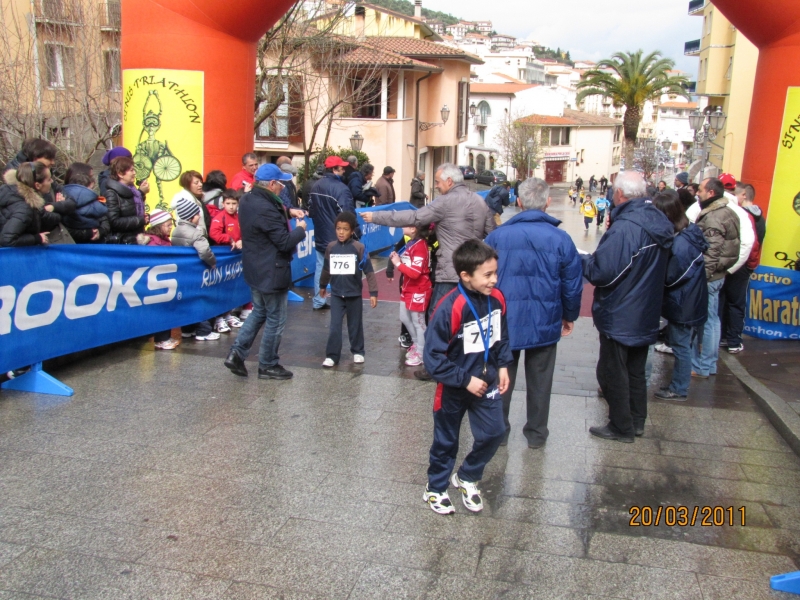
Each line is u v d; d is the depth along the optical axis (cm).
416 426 510
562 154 7675
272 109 1535
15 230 510
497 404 378
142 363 642
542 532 371
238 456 451
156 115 799
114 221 632
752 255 728
